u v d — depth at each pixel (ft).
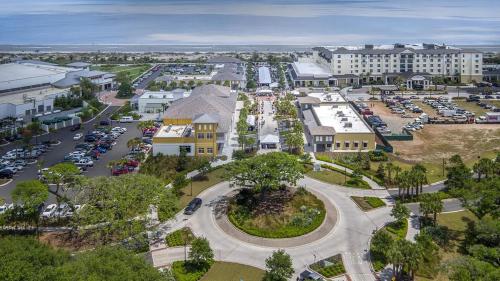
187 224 397.19
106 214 355.56
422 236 345.51
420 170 447.42
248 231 379.35
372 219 404.57
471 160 561.84
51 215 404.98
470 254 329.52
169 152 563.89
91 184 377.30
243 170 410.31
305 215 397.80
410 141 640.17
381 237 348.59
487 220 350.64
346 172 507.71
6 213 374.43
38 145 611.88
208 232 385.09
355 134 583.58
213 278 322.96
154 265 335.67
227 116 638.94
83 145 611.06
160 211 381.81
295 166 419.95
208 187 473.67
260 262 343.26
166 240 370.12
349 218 407.03
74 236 372.17
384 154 560.20
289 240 371.56
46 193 386.32
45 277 246.06
